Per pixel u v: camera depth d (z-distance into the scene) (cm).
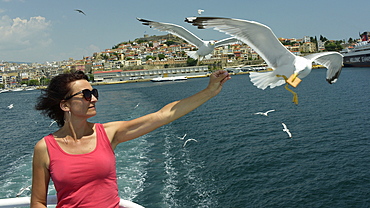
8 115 4753
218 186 1296
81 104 243
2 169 1675
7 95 11744
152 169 1479
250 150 1777
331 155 1641
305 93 5050
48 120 3766
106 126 262
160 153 1736
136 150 1791
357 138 1944
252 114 3083
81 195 230
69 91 243
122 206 252
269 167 1496
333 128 2272
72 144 241
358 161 1525
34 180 238
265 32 427
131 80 15112
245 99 4600
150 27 652
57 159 231
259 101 4275
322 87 5866
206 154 1716
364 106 3272
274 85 497
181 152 1753
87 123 257
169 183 1325
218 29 407
